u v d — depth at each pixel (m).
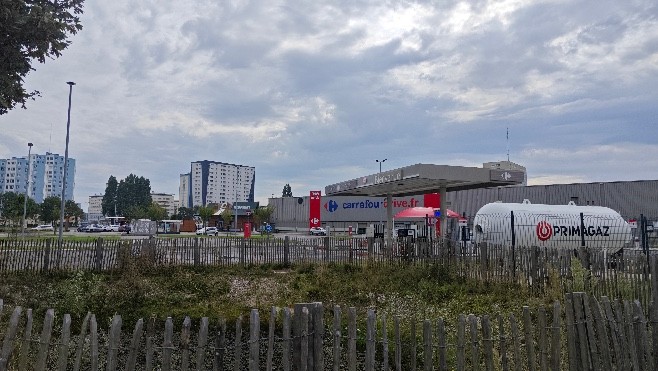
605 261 11.73
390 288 14.16
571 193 50.62
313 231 64.31
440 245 16.88
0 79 12.88
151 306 11.36
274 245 20.89
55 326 9.37
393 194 29.14
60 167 143.12
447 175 18.91
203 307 11.25
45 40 13.24
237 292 14.45
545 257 13.10
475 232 21.38
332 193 28.70
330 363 6.68
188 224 86.56
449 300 12.34
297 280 16.45
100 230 80.56
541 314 5.31
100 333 8.94
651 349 5.73
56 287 13.52
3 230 57.28
